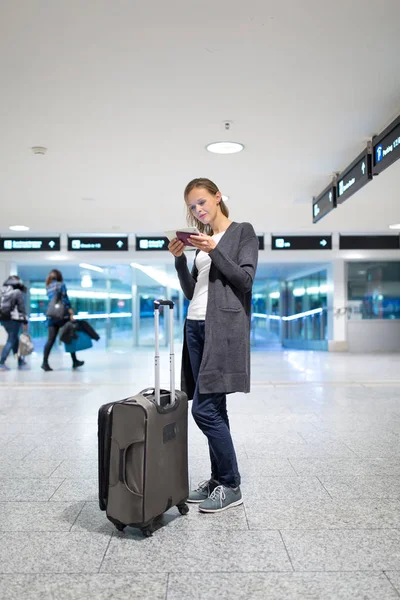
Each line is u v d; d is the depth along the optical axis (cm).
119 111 531
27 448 481
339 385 844
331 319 1622
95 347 1803
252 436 515
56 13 356
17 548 277
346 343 1602
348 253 1524
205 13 359
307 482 379
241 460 435
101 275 1797
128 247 1416
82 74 449
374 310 1619
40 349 1759
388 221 1196
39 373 1070
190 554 268
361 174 652
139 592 231
